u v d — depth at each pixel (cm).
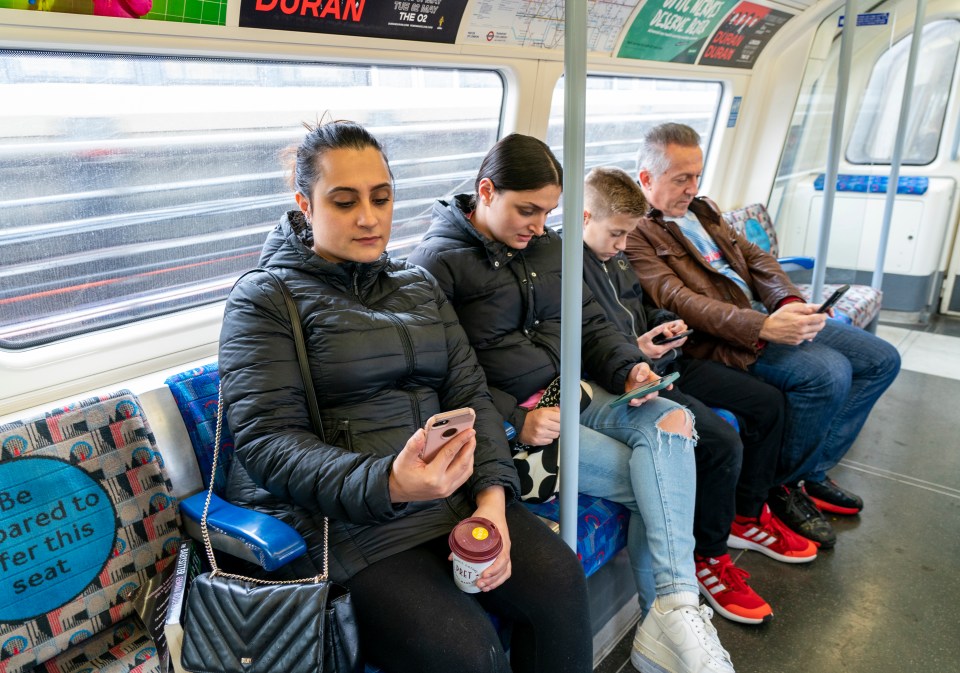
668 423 191
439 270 198
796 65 385
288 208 217
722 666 171
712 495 212
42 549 140
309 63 194
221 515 145
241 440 144
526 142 189
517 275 203
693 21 300
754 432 241
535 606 145
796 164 411
